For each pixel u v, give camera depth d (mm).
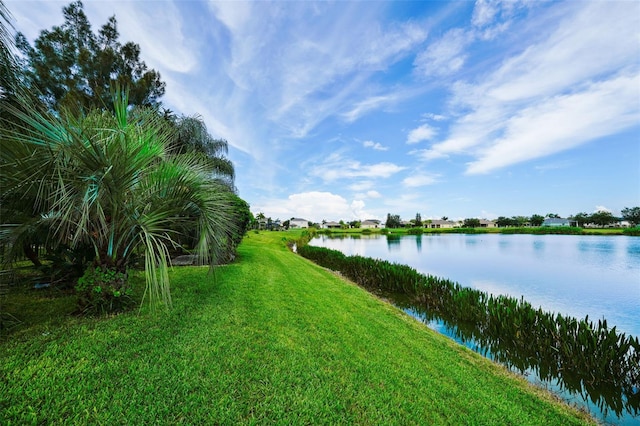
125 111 3984
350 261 13641
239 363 2957
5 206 3385
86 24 16250
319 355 3416
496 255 24156
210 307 4664
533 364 4961
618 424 3293
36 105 3336
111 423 1945
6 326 3447
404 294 9945
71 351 2861
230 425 2082
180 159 4641
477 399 3033
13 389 2174
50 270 5191
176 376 2592
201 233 4520
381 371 3260
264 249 16641
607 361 4188
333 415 2361
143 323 3734
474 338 6137
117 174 3449
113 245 4133
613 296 10938
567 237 49062
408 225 104062
